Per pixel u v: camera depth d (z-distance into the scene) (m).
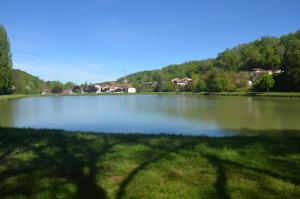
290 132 20.12
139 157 9.30
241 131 20.91
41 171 8.25
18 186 7.17
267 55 148.75
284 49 146.25
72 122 28.53
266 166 8.03
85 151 10.50
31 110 43.44
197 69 191.50
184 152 9.66
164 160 8.84
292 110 35.19
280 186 6.65
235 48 181.88
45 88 170.38
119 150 10.38
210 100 63.12
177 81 165.50
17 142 12.63
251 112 33.66
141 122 27.33
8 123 28.39
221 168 7.96
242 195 6.24
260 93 83.19
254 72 133.25
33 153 10.43
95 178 7.51
